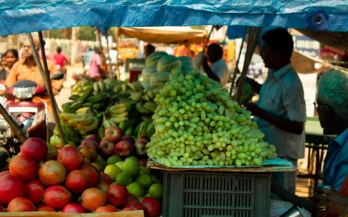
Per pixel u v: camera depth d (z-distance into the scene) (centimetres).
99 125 411
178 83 245
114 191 231
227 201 233
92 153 313
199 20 210
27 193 213
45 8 206
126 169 294
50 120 527
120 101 428
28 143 222
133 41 2225
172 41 1004
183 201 232
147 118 421
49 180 216
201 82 249
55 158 232
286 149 432
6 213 192
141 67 995
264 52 431
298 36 935
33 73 630
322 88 308
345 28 210
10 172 217
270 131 436
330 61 966
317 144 542
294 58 719
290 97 416
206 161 235
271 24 212
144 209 243
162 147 241
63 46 2608
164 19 210
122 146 331
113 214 202
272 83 433
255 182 233
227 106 249
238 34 711
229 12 211
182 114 237
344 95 297
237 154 230
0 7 204
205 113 237
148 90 451
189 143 233
